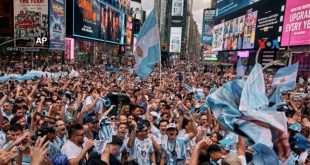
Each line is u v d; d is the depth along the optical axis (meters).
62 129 6.17
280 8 50.22
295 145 6.61
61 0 55.75
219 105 4.77
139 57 12.01
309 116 10.62
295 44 45.03
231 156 4.51
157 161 6.83
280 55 51.34
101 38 78.44
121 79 24.52
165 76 33.53
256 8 60.56
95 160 4.46
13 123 6.44
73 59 66.12
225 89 4.80
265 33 55.91
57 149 5.95
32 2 51.44
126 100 9.92
